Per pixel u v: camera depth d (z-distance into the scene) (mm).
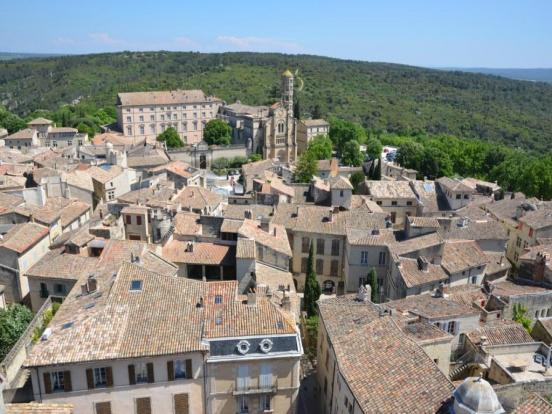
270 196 104062
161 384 46250
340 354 45531
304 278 88688
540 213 94688
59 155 143000
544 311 64750
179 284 53344
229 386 47469
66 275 66625
